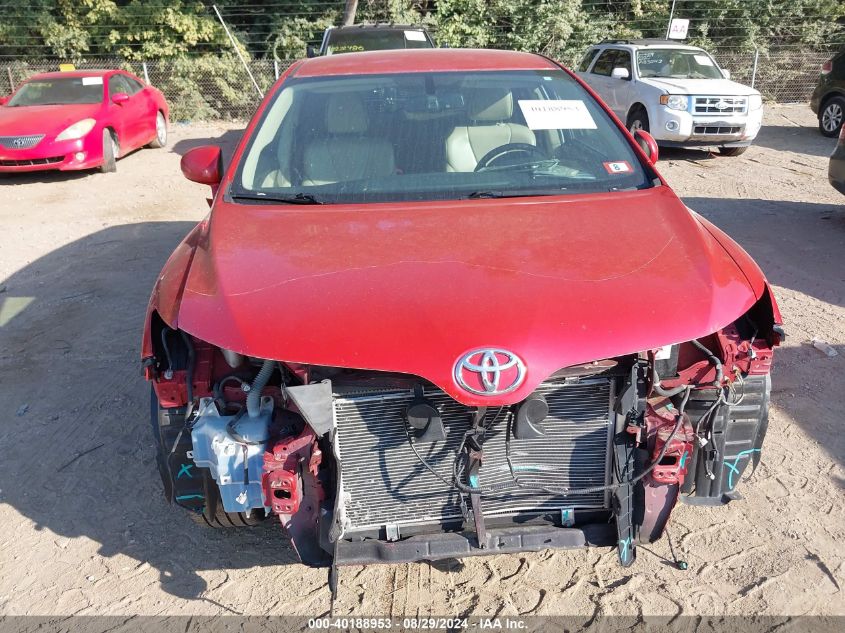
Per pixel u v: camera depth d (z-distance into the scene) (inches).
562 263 102.1
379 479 99.0
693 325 94.7
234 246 109.8
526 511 103.3
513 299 94.5
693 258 105.2
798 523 128.4
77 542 129.9
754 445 116.4
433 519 101.3
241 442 98.0
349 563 98.1
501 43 748.6
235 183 127.9
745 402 109.8
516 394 87.7
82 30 707.4
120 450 157.0
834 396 169.0
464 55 159.9
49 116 423.5
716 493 113.0
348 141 133.5
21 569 123.6
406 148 132.1
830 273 250.8
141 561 124.6
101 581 120.3
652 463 96.3
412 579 118.3
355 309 94.0
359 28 504.1
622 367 96.9
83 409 174.2
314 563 98.7
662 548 123.3
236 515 113.1
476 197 123.2
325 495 99.5
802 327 206.5
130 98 473.7
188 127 640.4
